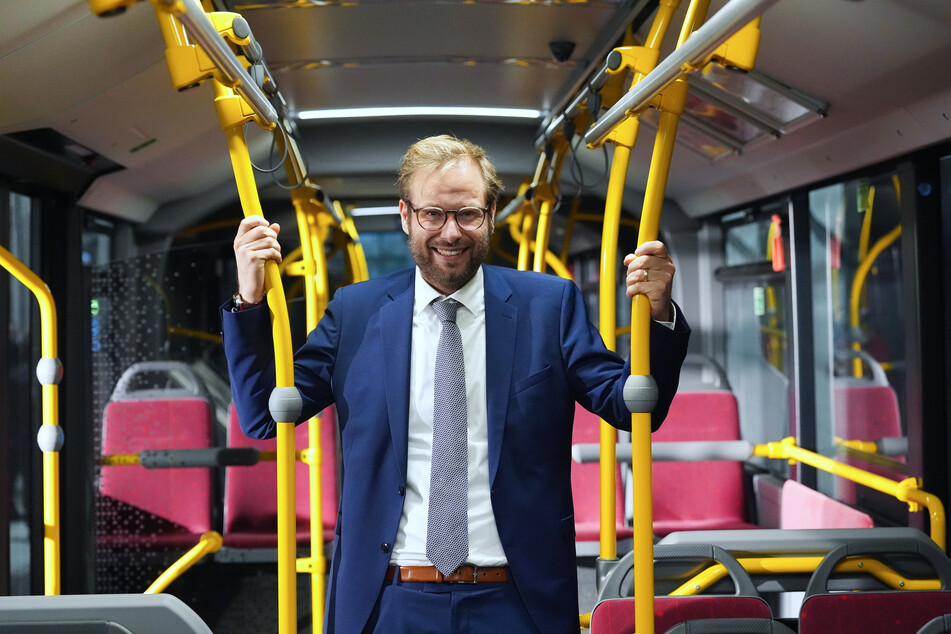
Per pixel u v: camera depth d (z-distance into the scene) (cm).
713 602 236
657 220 185
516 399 200
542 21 320
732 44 161
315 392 210
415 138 486
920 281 335
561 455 205
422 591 194
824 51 298
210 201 503
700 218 537
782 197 455
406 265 517
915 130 315
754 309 505
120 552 482
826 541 253
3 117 311
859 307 390
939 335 335
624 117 202
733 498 496
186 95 366
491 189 200
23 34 253
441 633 192
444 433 197
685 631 218
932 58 270
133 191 468
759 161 428
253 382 193
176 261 504
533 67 379
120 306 499
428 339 207
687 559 251
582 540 450
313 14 312
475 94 430
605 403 199
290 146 355
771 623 218
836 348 418
